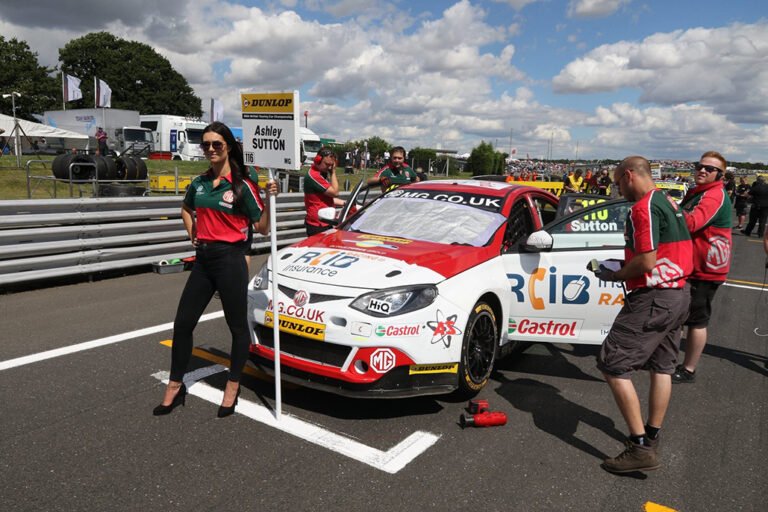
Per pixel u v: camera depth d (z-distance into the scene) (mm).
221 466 2898
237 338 3445
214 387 3902
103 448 3033
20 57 58219
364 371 3285
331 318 3316
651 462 2955
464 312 3557
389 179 7348
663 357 3104
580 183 17891
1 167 18359
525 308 4211
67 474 2775
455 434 3377
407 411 3660
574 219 4281
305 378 3449
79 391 3752
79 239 6852
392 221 4539
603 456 3215
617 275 3016
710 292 4316
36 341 4715
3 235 6082
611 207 4375
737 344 5594
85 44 64875
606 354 3059
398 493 2732
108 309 5793
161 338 4902
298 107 3146
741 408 3992
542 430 3504
